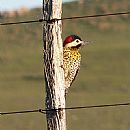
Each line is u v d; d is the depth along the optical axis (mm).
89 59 64438
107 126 37844
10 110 42656
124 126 37750
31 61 65312
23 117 39875
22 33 80812
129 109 42188
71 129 37531
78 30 86062
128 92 48938
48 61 11156
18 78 56469
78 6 96750
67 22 89938
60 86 11172
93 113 41188
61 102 11164
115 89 50531
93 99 46438
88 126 38000
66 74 12547
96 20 90188
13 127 37562
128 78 55125
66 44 12633
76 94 48500
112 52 67688
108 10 93875
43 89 51156
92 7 95812
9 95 48781
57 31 11078
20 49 72875
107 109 42281
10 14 82125
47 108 11203
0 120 39062
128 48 70062
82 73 57656
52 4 11016
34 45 75375
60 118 11156
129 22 88500
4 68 61844
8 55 68125
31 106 44188
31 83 54031
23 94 49125
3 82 54875
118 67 60625
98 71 58750
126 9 93625
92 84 52750
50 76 11164
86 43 12820
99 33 83875
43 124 38031
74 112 41562
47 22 11070
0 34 79500
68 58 12555
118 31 83875
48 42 11109
